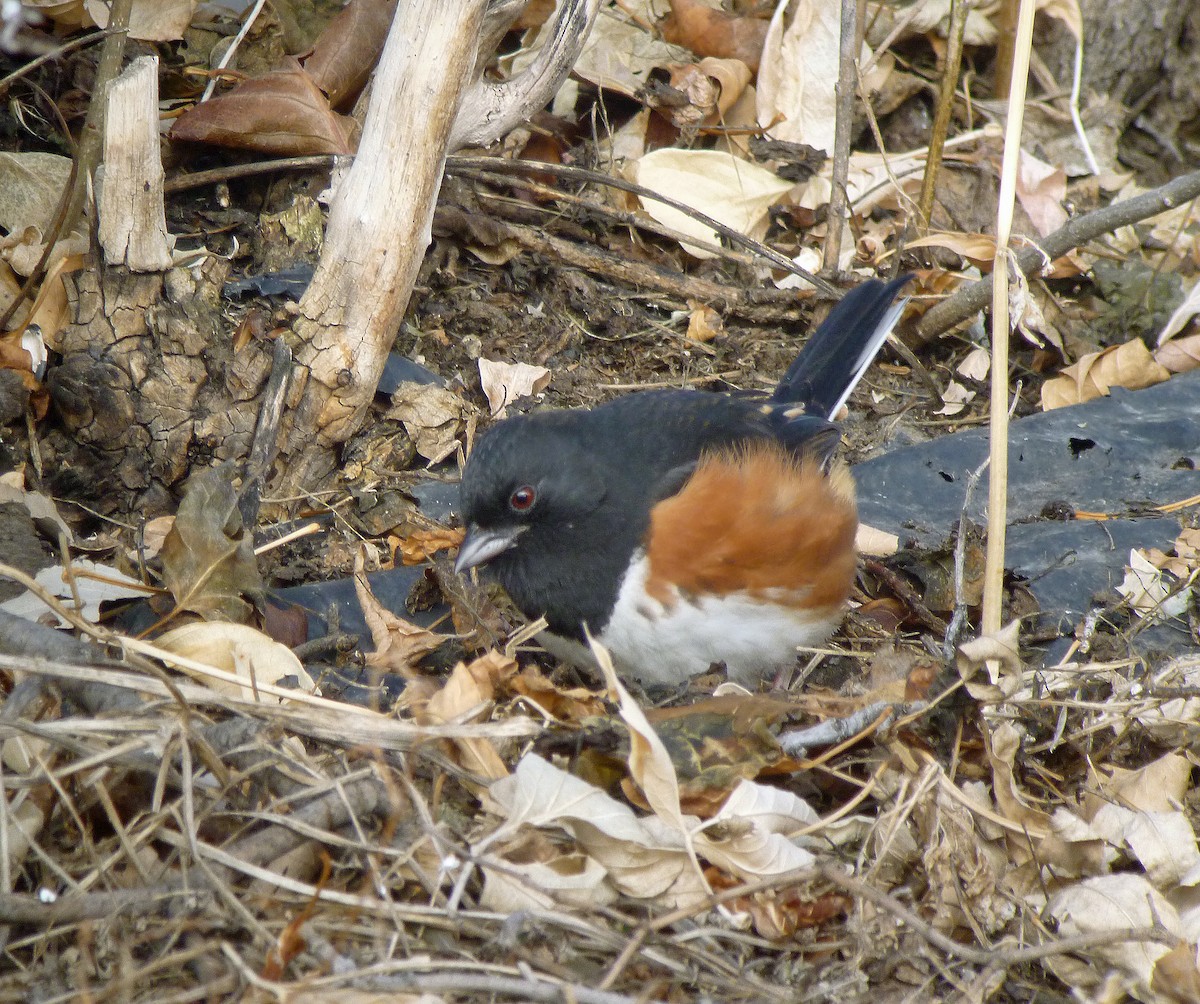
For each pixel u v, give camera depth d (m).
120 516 7.56
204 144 9.21
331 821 4.99
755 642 6.56
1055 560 8.02
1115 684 6.70
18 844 4.82
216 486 6.72
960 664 5.98
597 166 10.59
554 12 10.30
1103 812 5.77
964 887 5.50
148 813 4.98
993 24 12.27
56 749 5.06
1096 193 11.83
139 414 7.59
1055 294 10.76
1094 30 12.20
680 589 6.40
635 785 5.52
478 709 5.48
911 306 10.18
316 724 5.17
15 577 5.39
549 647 6.98
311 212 8.83
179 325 7.63
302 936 4.59
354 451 8.18
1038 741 6.48
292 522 7.67
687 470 6.43
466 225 9.45
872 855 5.58
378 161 7.57
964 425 9.55
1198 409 9.45
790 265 9.86
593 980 4.75
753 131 10.91
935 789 5.61
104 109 7.87
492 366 8.84
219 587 6.58
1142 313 10.60
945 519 8.45
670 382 9.33
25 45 9.02
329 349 7.79
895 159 11.14
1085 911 5.42
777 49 11.23
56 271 7.71
